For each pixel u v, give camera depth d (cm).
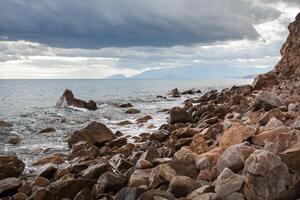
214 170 845
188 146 1238
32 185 1168
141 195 735
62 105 4234
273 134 1000
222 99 3719
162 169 846
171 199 728
